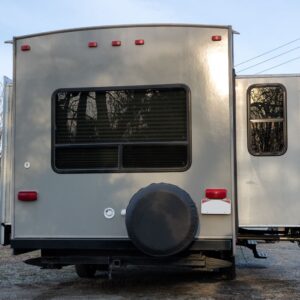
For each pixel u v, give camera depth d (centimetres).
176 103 634
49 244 642
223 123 627
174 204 590
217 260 646
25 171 655
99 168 641
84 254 652
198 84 632
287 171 646
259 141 651
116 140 641
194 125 629
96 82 648
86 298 659
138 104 640
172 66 636
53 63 657
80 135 648
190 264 632
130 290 708
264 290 709
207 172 624
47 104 655
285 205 643
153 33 641
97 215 638
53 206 646
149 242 589
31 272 878
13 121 660
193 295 672
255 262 1006
